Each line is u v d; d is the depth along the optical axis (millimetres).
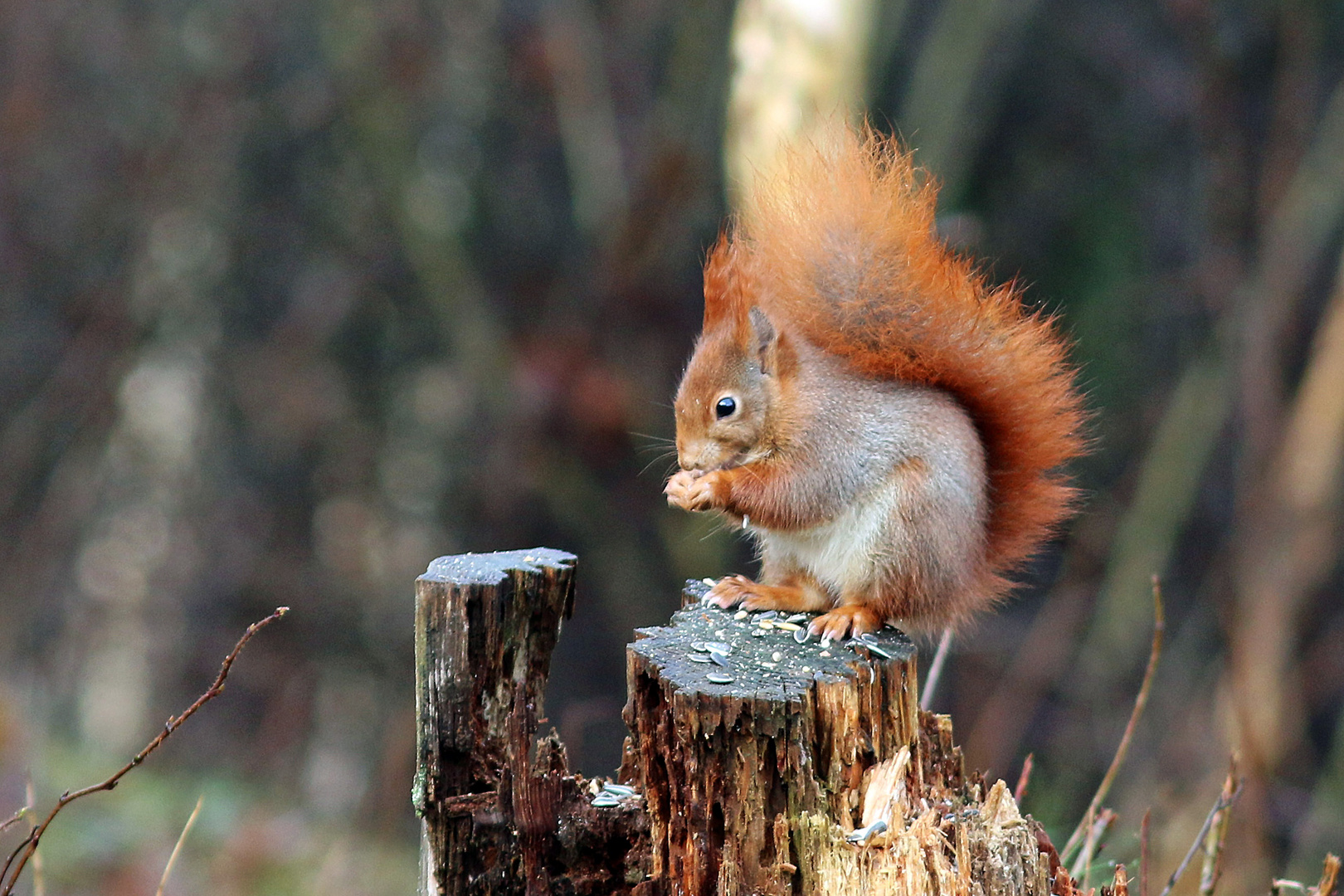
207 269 17000
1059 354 5488
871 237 5332
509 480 15930
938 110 14047
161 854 10281
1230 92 14055
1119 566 13680
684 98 15586
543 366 15398
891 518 5059
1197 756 12789
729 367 5301
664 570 16531
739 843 4266
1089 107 16703
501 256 17438
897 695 4605
